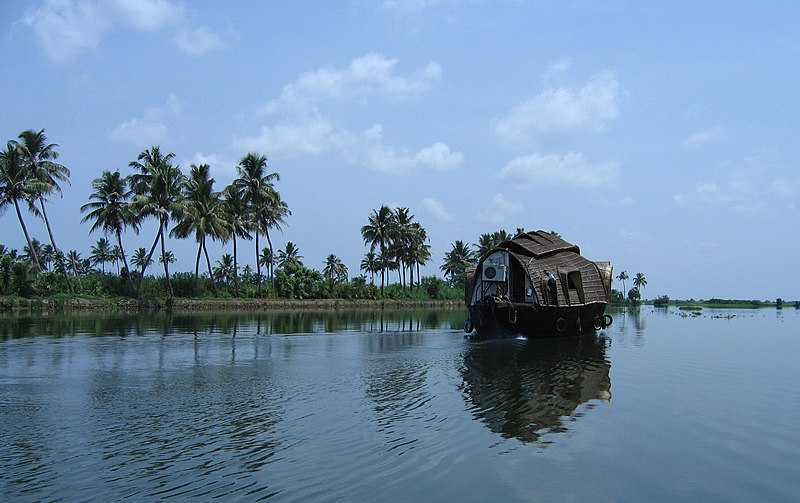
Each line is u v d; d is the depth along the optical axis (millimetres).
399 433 10117
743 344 27062
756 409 12320
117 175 56812
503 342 26062
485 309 27281
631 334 33031
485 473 8188
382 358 19938
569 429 10555
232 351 21344
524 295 29047
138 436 9766
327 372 16656
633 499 7418
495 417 11375
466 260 111625
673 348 24578
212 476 7922
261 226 68188
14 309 49031
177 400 12633
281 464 8422
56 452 8898
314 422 10812
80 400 12570
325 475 8008
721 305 141375
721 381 15844
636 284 163000
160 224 57156
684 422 11164
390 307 80812
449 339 27094
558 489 7672
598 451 9281
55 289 55531
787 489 7812
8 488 7461
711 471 8453
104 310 52531
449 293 97938
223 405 12172
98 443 9352
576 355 21484
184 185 59500
